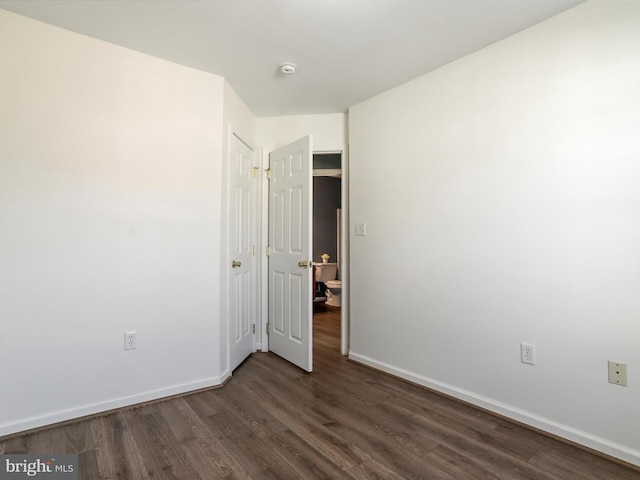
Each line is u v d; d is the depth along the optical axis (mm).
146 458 1690
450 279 2400
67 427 1961
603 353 1758
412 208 2648
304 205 2893
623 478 1577
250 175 3277
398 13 1878
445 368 2426
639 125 1658
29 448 1763
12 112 1887
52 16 1902
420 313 2586
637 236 1664
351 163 3162
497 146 2158
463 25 1991
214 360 2545
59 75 2008
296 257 2994
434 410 2211
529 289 2016
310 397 2385
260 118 3451
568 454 1756
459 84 2357
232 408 2213
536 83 1988
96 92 2121
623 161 1702
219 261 2561
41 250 1960
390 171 2816
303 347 2889
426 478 1565
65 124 2025
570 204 1865
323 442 1840
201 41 2146
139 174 2260
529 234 2018
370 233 2975
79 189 2066
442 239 2447
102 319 2135
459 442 1853
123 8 1828
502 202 2135
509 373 2100
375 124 2943
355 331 3109
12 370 1885
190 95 2465
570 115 1864
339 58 2354
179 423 2020
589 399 1800
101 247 2133
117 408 2178
